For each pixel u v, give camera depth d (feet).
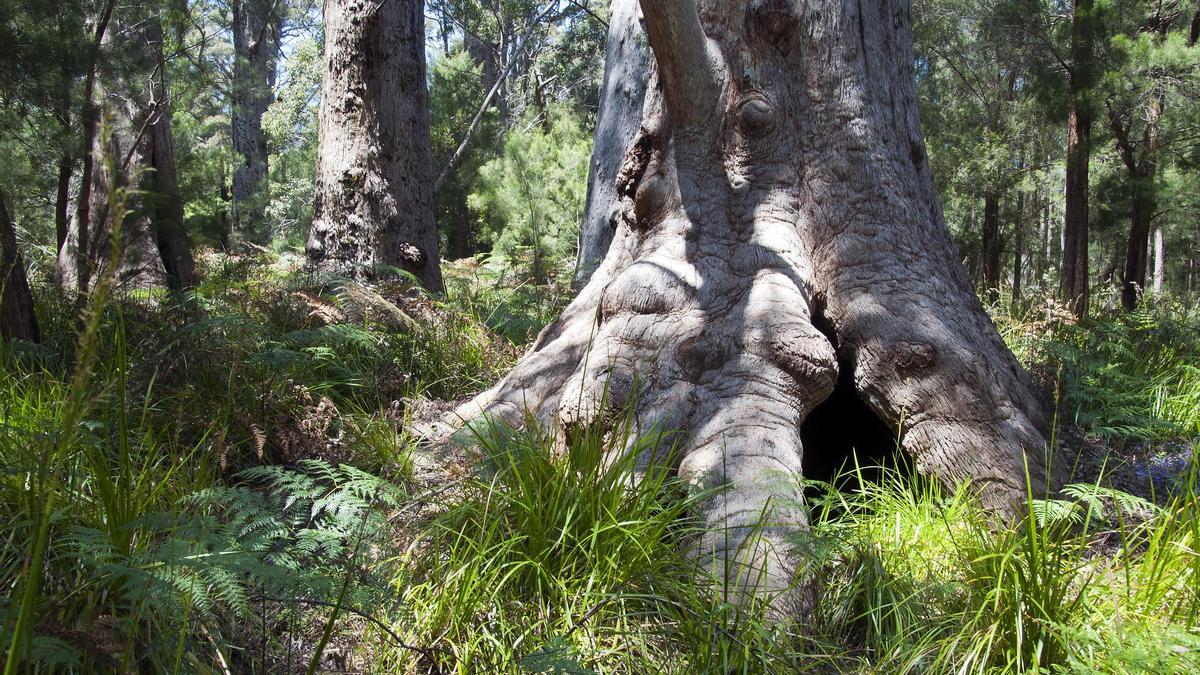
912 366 14.69
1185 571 10.69
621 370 14.24
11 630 7.14
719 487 11.66
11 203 30.37
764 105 16.63
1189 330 28.45
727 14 17.08
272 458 14.34
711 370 14.26
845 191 16.69
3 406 12.35
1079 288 52.54
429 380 19.76
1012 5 53.16
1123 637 9.18
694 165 16.97
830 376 14.28
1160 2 55.93
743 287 15.43
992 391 14.62
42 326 19.02
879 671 9.88
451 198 84.38
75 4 23.24
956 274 17.62
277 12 78.48
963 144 67.05
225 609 9.66
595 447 12.20
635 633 9.94
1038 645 9.32
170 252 31.24
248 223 65.46
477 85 92.53
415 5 29.48
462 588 10.05
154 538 9.84
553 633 9.63
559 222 63.31
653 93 18.08
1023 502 13.38
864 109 17.04
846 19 17.15
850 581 11.25
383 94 28.60
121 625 7.95
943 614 10.49
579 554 11.04
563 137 81.00
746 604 10.12
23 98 22.65
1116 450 17.94
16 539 9.57
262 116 103.40
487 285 38.42
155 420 13.32
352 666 9.62
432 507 12.53
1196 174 55.93
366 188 28.50
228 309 20.52
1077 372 20.80
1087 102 50.16
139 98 31.89
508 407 16.29
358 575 9.93
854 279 16.06
